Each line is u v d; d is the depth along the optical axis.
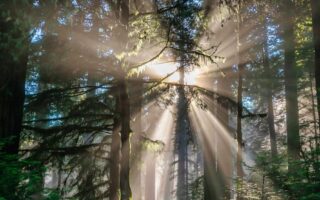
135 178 13.80
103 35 10.83
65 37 9.45
